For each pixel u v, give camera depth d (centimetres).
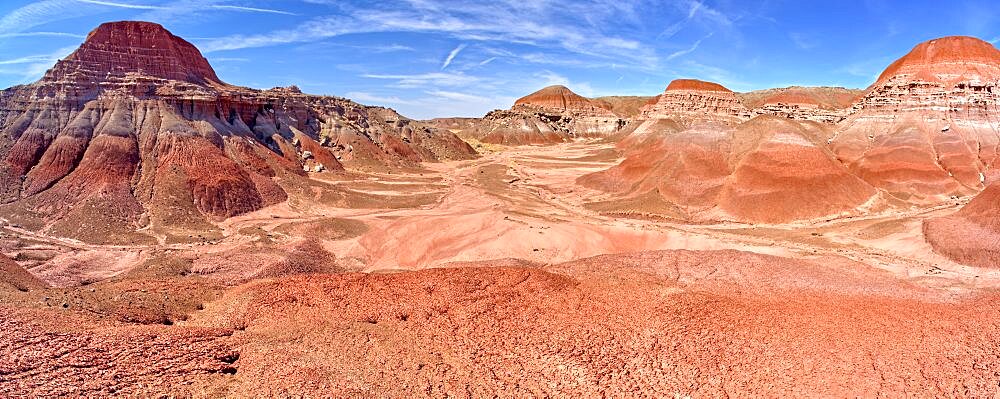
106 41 9281
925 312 3688
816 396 2600
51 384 2055
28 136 7850
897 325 3406
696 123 10525
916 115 10625
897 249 6384
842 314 3569
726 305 3656
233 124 9862
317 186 9156
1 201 7100
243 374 2411
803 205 8238
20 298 2958
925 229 6706
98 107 8494
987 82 11094
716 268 4672
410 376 2581
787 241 6775
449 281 3894
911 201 8838
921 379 2759
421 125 17188
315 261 5800
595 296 3778
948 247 6053
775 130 9369
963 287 4619
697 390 2631
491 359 2812
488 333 3094
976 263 5672
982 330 3328
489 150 19412
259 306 3353
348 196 8938
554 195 10444
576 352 2903
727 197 8731
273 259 5503
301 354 2664
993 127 10219
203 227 6975
